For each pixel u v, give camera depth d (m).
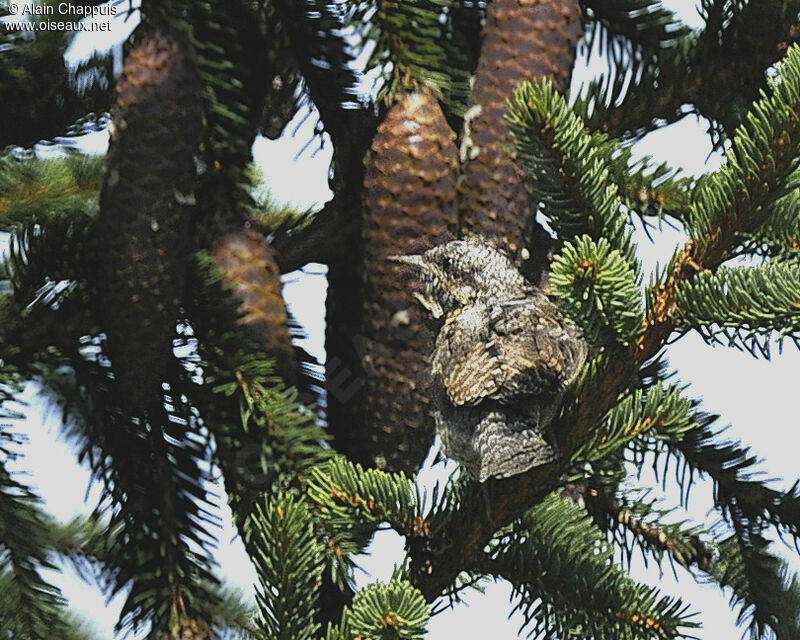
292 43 5.14
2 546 5.10
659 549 5.14
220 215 5.12
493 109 5.11
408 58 5.11
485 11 5.14
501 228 5.11
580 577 5.05
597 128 5.19
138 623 5.07
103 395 5.09
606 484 5.15
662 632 5.04
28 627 5.11
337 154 5.16
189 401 5.09
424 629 4.97
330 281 5.15
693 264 5.00
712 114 5.20
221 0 5.14
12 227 5.25
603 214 5.02
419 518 5.04
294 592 5.00
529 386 5.08
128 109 5.07
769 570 5.15
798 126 4.99
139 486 5.08
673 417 5.04
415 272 5.11
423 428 5.11
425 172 5.11
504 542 5.06
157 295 5.07
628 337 5.00
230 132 5.11
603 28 5.23
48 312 5.09
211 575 5.08
